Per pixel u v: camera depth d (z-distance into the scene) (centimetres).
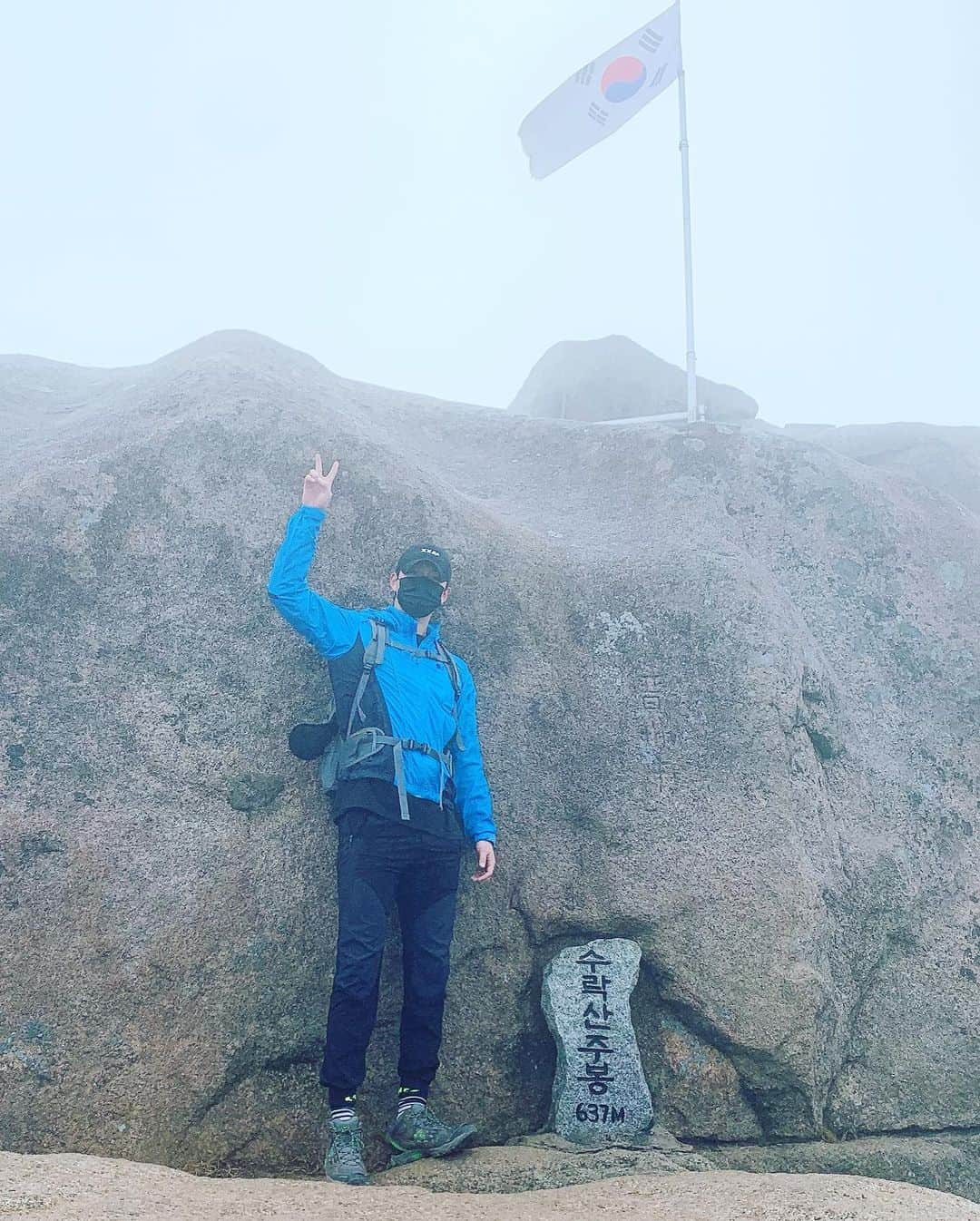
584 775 422
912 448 843
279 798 382
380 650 368
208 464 434
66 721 370
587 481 568
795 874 405
